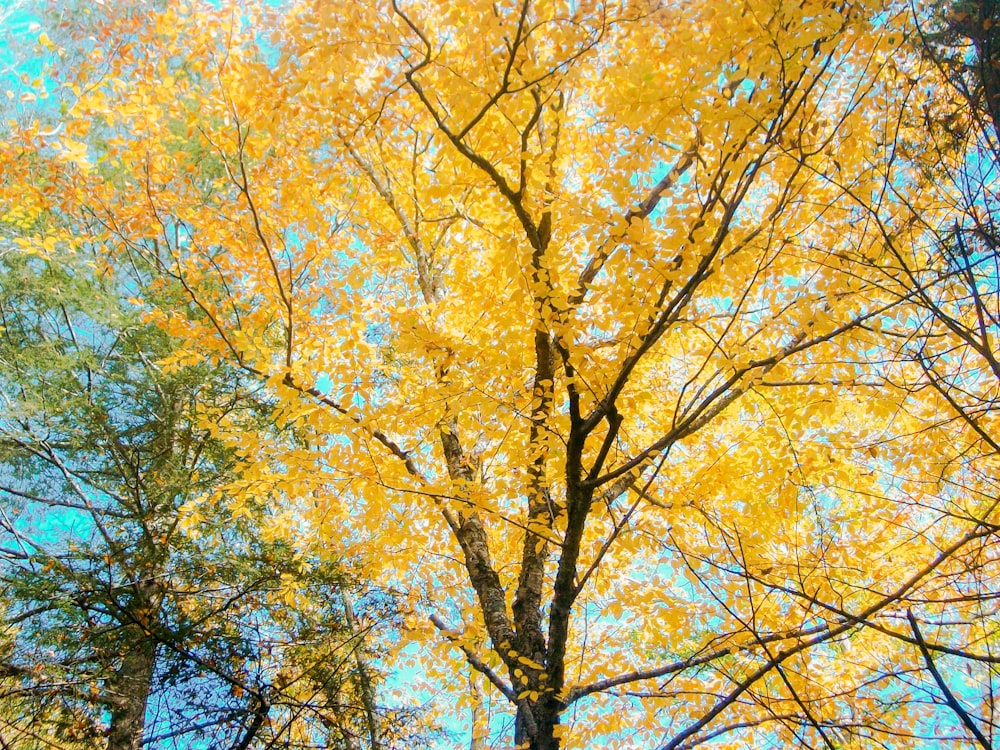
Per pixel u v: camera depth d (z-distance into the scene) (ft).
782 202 10.79
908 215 10.93
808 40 9.12
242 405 20.40
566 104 14.85
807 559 13.33
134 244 14.66
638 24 10.48
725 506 14.58
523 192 11.22
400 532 13.60
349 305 12.91
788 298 12.76
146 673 16.05
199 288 16.37
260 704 15.38
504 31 9.95
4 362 18.48
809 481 13.76
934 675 7.73
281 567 17.63
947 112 9.95
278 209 14.53
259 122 12.90
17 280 19.01
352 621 18.44
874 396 12.48
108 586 15.60
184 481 18.65
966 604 12.26
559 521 13.76
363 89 13.00
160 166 14.21
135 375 21.09
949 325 9.07
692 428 11.87
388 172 16.34
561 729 11.93
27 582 15.96
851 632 13.44
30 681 15.07
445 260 17.69
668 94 9.75
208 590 17.42
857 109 10.82
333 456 12.76
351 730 17.19
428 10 13.55
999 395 11.12
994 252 9.00
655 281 10.27
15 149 13.78
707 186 10.43
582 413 12.74
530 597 13.94
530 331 11.66
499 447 13.32
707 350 13.50
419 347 11.74
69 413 18.72
